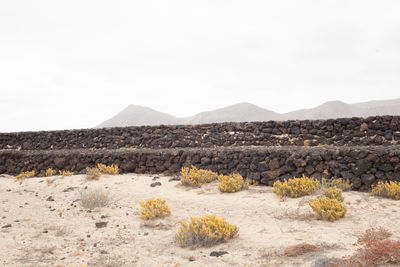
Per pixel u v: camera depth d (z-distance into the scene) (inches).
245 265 206.8
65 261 225.8
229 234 265.9
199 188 496.4
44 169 785.6
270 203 392.2
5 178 737.6
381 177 427.5
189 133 811.4
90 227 321.4
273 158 525.3
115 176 608.7
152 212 355.9
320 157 478.6
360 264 173.6
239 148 629.3
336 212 305.1
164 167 642.8
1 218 353.4
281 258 213.0
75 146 972.6
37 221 342.3
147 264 218.1
